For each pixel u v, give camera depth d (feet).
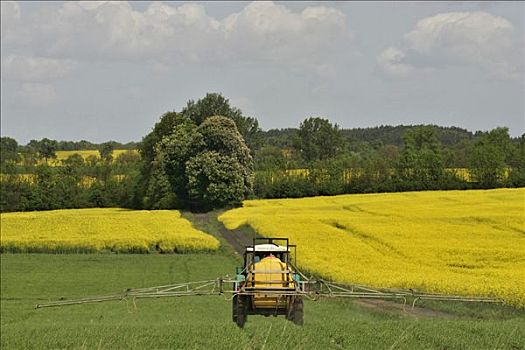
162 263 314.76
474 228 338.75
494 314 176.04
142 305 219.61
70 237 368.27
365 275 218.18
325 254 270.46
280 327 140.56
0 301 232.73
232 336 131.64
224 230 416.46
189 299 229.25
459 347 122.31
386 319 172.76
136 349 124.77
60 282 269.44
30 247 352.90
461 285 191.42
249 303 119.65
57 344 135.23
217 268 296.10
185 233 379.76
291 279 115.85
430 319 165.99
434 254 261.85
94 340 138.41
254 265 118.42
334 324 148.25
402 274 219.82
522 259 251.80
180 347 126.52
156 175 640.58
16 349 130.93
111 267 305.32
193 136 613.52
